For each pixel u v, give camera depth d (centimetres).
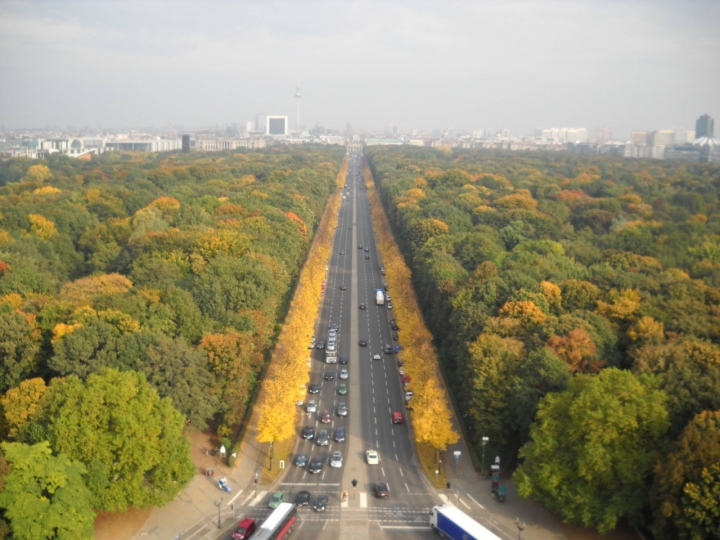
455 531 16088
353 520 17550
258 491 18900
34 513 14475
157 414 17650
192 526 17162
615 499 15850
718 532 13825
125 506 16400
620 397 17100
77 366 19925
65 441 16350
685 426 16550
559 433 17350
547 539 16675
